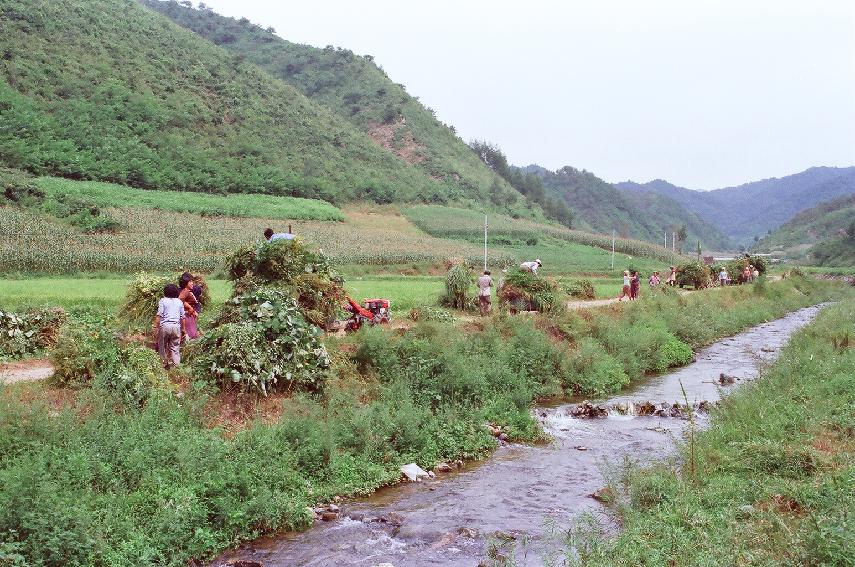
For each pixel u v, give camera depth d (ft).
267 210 323.16
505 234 374.43
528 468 42.01
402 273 214.07
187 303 50.55
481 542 30.63
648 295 120.78
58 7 475.31
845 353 59.00
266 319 47.67
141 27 530.68
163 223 241.96
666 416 55.83
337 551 29.91
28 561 25.30
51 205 230.48
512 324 73.82
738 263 195.72
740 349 94.43
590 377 65.67
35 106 356.79
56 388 40.63
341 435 41.86
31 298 83.25
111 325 55.47
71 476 30.66
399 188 486.79
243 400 43.68
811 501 28.37
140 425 35.70
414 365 54.03
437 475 40.96
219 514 31.27
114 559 26.68
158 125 406.41
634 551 25.76
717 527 27.30
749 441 37.27
